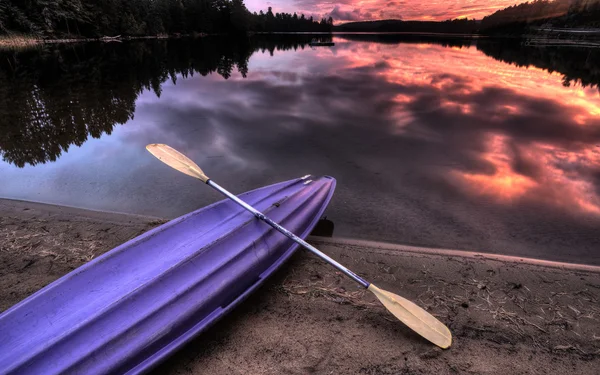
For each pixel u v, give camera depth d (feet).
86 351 6.94
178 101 41.42
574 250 13.16
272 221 11.23
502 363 8.30
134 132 28.40
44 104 38.93
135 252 9.57
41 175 19.69
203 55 114.42
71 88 49.52
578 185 18.80
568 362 8.33
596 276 11.55
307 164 21.53
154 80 58.65
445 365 8.24
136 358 7.39
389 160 22.38
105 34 213.87
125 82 56.03
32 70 68.44
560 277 11.48
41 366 6.55
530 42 205.46
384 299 9.39
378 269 11.89
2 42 137.69
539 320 9.63
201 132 28.55
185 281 8.79
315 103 40.47
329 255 12.66
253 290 9.92
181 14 289.74
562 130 29.86
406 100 42.16
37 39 158.30
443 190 18.15
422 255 12.72
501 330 9.29
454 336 9.09
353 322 9.57
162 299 8.25
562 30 279.90
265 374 7.96
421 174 20.20
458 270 11.87
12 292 10.39
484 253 12.96
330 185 16.06
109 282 8.75
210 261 9.50
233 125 30.78
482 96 44.93
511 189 18.34
